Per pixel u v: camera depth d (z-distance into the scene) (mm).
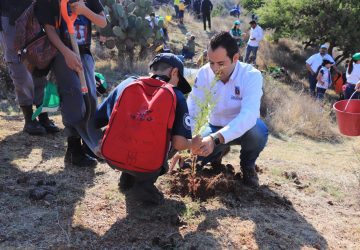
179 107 2916
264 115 9023
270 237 3094
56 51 3596
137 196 3299
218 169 4199
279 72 15250
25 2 4008
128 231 2982
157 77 3055
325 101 12102
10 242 2748
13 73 4453
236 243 2977
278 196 3805
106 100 3258
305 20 17672
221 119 3832
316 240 3158
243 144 3807
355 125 3973
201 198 3580
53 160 4086
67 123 3760
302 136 7824
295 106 8906
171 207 3330
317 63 12305
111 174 3883
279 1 18750
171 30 19281
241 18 27312
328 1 17422
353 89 10391
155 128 2768
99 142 3373
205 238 2980
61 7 3416
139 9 12250
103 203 3336
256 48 16031
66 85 3686
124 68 10711
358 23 16891
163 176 3846
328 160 5898
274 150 6156
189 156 3607
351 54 17406
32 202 3260
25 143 4484
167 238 2928
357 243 3193
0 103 6258
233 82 3648
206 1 20656
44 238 2822
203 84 3771
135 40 11812
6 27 4328
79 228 2969
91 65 3988
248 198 3705
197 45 17641
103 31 11562
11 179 3602
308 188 4184
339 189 4270
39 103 4754
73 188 3545
